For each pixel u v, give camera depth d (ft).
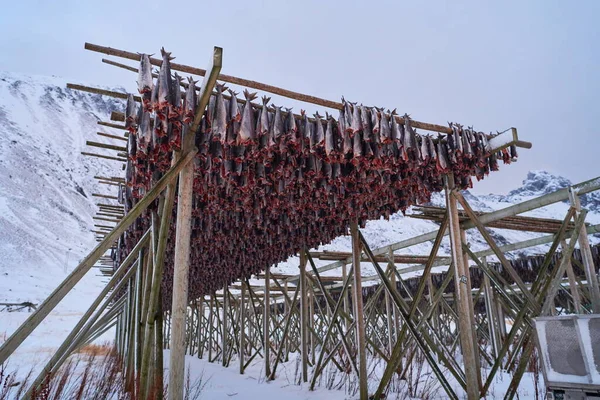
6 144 366.22
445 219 20.48
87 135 481.05
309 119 14.17
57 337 76.43
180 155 12.82
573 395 12.30
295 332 58.13
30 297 144.25
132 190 16.48
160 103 11.19
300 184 17.19
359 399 22.68
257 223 20.47
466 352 17.89
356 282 22.56
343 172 16.01
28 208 276.82
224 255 29.25
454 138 16.17
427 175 17.90
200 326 64.34
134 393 16.63
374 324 49.49
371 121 14.30
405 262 37.24
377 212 22.26
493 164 17.04
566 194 20.70
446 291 51.57
